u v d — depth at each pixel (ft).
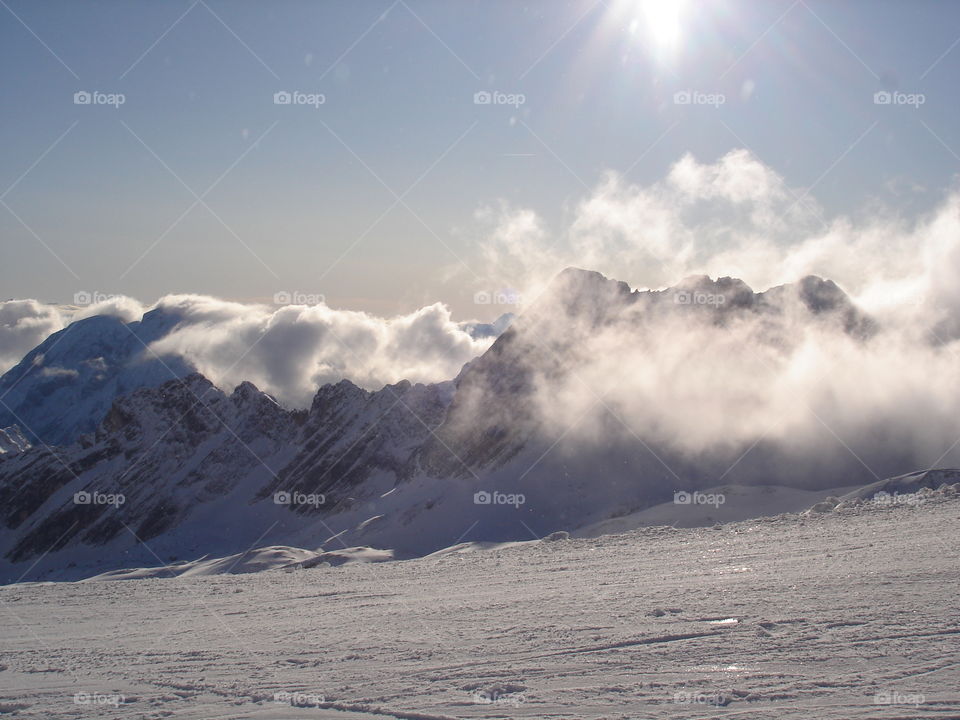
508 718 39.04
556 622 60.03
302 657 56.03
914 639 46.73
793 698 39.09
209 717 42.63
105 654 63.21
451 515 406.82
